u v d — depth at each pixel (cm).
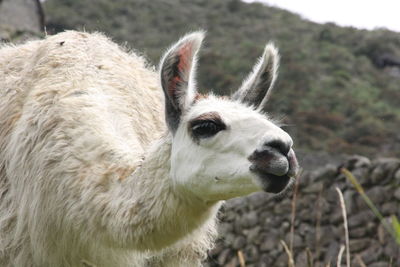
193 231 934
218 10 10131
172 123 931
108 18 8694
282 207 2364
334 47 8369
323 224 2212
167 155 927
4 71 1202
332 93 6838
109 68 1167
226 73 6656
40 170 1041
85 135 1030
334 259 2139
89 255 1036
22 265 1091
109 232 955
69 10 8412
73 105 1066
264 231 2402
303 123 6022
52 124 1058
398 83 7494
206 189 880
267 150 836
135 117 1133
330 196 2208
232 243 2489
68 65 1136
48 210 1038
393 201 2044
